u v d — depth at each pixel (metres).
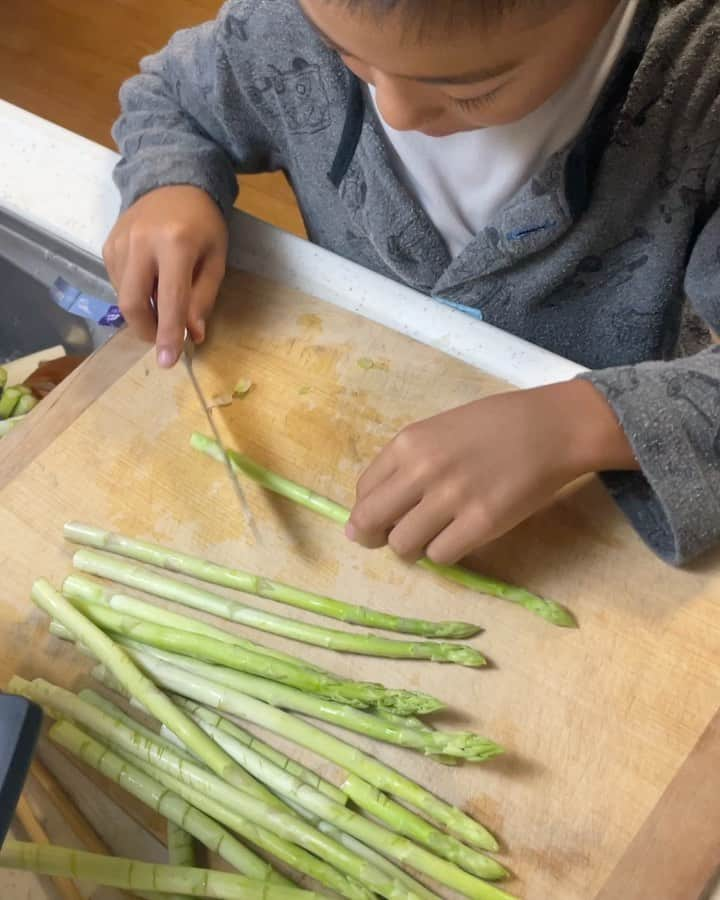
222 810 0.58
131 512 0.70
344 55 0.58
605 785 0.55
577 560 0.62
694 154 0.74
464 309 0.82
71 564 0.69
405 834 0.55
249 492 0.69
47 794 0.61
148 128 0.90
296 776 0.58
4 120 0.92
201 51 0.87
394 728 0.57
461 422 0.63
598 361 0.94
